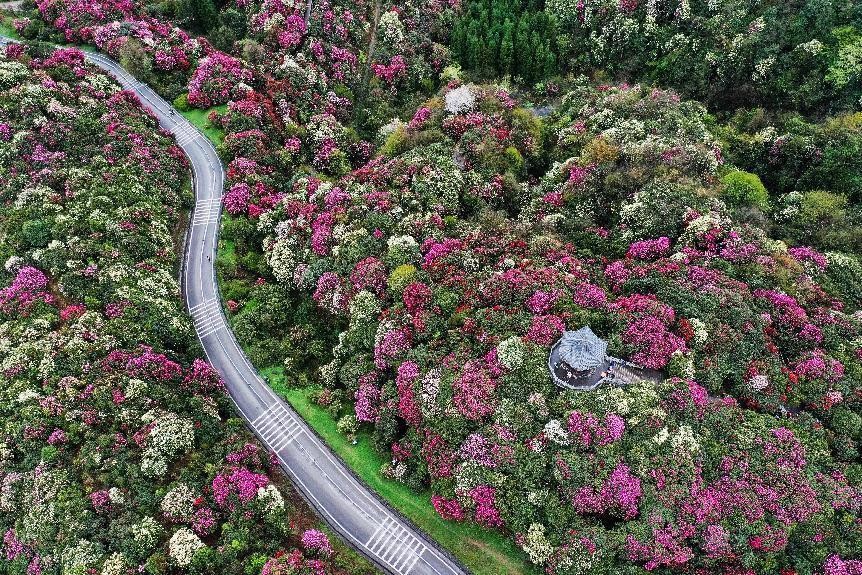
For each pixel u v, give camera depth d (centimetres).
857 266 6494
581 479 4662
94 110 8131
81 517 4719
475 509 4888
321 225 7050
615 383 5259
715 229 6325
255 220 7594
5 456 5103
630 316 5481
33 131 7588
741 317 5522
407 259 6378
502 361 5209
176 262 7275
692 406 4944
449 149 8050
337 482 5606
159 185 7656
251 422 6022
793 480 4647
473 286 5912
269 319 6669
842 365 5347
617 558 4497
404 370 5494
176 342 6281
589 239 6756
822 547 4544
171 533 4775
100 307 6159
